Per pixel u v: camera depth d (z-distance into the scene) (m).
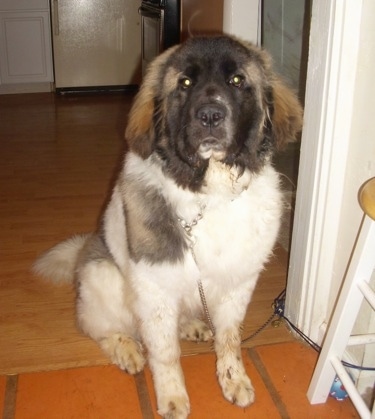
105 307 1.22
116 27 3.96
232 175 1.01
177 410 1.09
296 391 1.18
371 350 1.13
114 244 1.16
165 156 1.02
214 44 0.99
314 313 1.27
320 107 1.11
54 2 3.80
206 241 1.02
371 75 1.02
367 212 0.85
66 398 1.16
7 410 1.12
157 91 1.04
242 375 1.16
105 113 3.52
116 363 1.23
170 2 2.79
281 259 1.68
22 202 2.12
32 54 3.98
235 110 0.98
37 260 1.54
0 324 1.39
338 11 1.02
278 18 2.00
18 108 3.63
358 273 0.97
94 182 2.33
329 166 1.13
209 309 1.17
